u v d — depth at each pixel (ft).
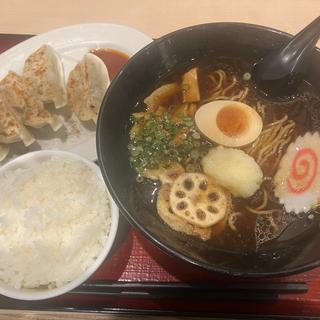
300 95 1.27
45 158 1.36
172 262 1.25
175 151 1.21
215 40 1.24
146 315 1.21
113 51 1.62
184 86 1.30
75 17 1.69
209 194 1.13
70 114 1.54
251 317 1.18
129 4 1.68
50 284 1.20
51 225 1.24
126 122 1.25
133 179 1.18
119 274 1.25
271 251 1.09
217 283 1.20
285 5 1.63
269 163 1.19
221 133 1.21
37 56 1.50
